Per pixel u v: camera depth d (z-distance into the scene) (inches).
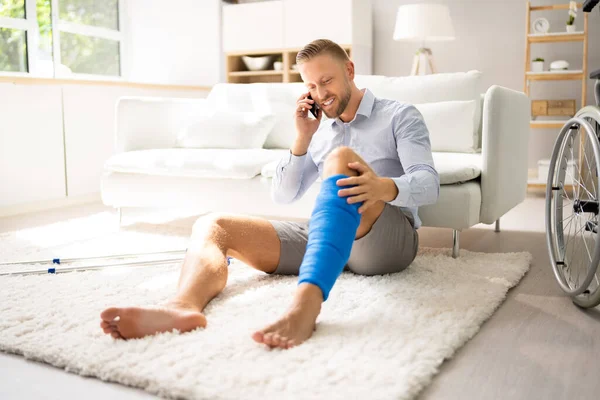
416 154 63.9
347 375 44.1
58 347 50.1
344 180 51.5
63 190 142.7
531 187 180.9
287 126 119.3
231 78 213.2
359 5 194.7
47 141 137.9
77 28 192.2
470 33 197.8
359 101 69.2
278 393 41.5
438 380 46.1
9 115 128.4
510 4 191.5
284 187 72.5
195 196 101.5
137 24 211.5
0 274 74.0
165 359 46.8
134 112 114.7
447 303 61.5
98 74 203.0
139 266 79.3
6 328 55.4
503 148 86.6
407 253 68.9
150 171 103.3
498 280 71.7
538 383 45.6
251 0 222.1
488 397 43.3
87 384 45.6
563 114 170.9
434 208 83.0
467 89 108.3
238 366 45.4
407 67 207.8
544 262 85.0
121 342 50.6
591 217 69.1
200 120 117.2
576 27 183.2
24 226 114.2
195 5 207.6
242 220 66.4
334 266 51.1
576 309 63.6
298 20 197.6
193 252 60.4
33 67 179.2
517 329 57.4
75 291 66.9
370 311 58.2
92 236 102.0
